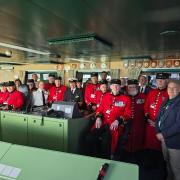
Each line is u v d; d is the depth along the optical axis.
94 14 2.34
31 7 2.14
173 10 2.16
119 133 2.89
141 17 2.41
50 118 2.73
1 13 2.34
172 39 3.62
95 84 5.02
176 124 2.29
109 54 5.96
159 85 3.44
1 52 5.91
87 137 2.91
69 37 3.62
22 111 3.21
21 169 1.45
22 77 10.02
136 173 1.34
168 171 2.49
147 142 3.65
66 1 1.95
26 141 2.97
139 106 3.64
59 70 9.17
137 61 7.50
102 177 1.29
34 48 5.03
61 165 1.45
